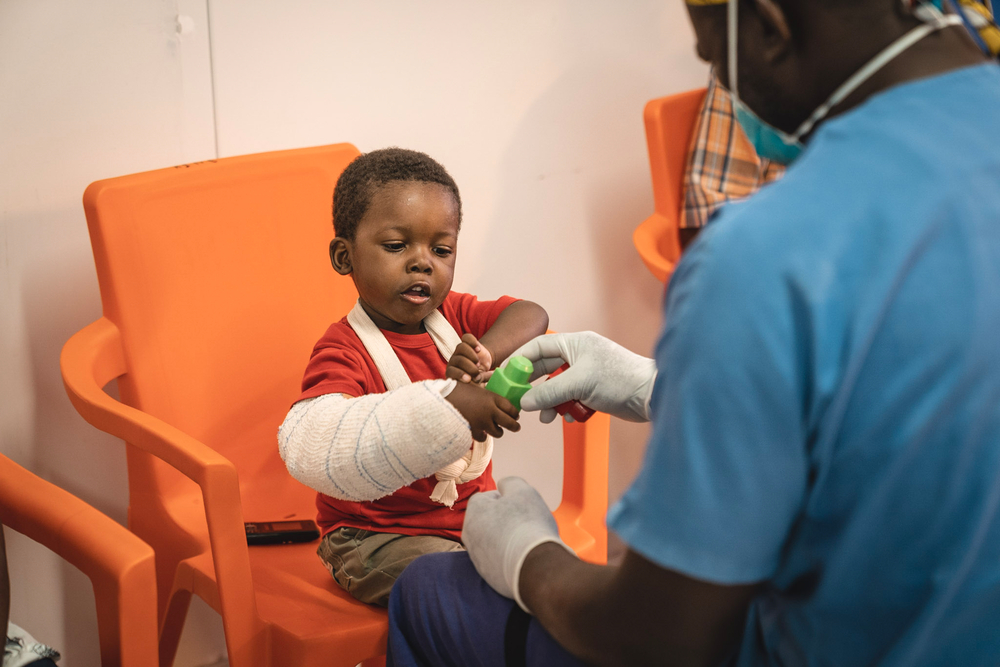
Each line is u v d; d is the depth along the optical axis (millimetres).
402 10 1518
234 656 1001
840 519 605
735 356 554
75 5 1259
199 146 1398
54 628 1448
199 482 960
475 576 902
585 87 1750
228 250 1297
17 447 1363
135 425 1022
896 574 604
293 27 1428
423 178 1172
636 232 1657
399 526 1169
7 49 1230
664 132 1694
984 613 624
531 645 821
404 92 1561
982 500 572
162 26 1323
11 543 1370
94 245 1186
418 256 1158
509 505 917
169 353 1249
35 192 1293
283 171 1337
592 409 1107
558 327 1861
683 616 618
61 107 1283
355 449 1009
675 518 588
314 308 1385
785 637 685
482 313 1349
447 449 1004
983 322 555
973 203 570
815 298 547
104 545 911
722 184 1699
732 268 561
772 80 677
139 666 912
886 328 558
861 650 644
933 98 616
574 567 770
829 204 569
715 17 689
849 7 625
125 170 1351
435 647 898
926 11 635
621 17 1755
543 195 1761
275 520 1357
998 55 734
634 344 1967
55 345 1359
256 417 1349
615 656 687
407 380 1193
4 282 1300
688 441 574
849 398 569
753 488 569
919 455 567
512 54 1651
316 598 1115
